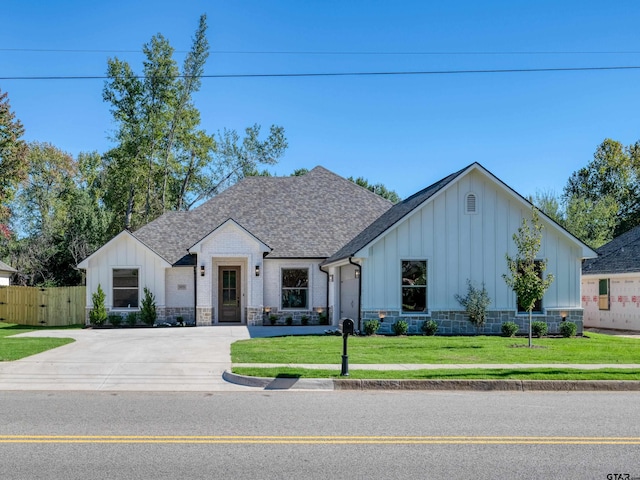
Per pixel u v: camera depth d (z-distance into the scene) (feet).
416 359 45.55
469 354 48.55
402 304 68.13
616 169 186.60
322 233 88.22
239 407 30.37
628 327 87.97
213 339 62.08
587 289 100.58
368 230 80.53
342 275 79.71
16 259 143.43
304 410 29.53
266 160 165.27
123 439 23.54
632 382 36.78
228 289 84.33
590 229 151.43
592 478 18.86
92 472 19.30
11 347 53.98
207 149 148.15
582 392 35.73
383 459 20.81
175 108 138.82
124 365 44.29
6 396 34.09
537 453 21.66
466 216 68.95
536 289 54.54
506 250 69.15
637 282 86.02
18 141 111.96
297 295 83.82
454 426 25.95
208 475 19.01
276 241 85.35
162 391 35.78
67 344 57.62
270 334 67.62
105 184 186.09
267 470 19.52
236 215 92.32
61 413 28.81
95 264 80.59
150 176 137.59
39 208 192.24
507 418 27.71
